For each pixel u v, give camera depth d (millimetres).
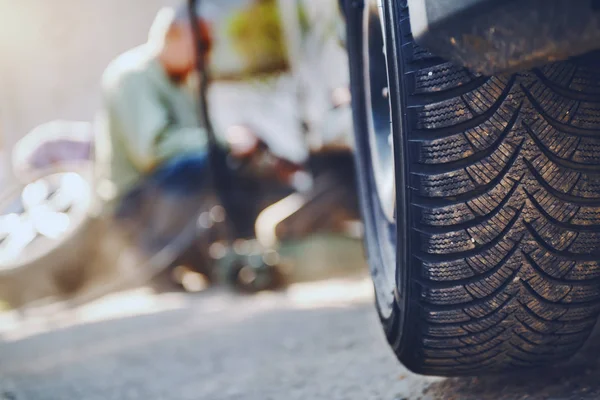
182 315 3904
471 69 1243
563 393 1605
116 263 5020
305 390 2078
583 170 1408
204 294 4625
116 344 3291
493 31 1162
